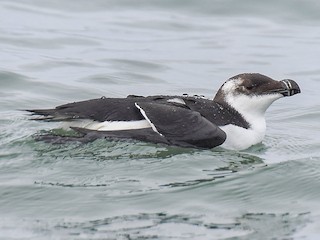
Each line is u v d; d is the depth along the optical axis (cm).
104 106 1296
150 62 2022
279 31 2309
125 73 1928
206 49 2147
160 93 1803
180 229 1048
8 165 1227
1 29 2189
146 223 1061
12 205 1108
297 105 1772
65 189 1152
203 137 1280
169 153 1280
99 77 1872
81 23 2294
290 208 1131
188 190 1167
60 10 2392
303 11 2420
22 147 1285
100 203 1114
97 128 1288
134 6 2441
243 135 1353
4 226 1044
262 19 2388
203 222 1073
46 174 1200
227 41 2214
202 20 2369
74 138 1285
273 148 1400
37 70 1881
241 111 1373
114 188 1161
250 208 1125
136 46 2141
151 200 1129
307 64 2072
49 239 1007
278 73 2003
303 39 2255
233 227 1062
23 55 1995
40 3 2431
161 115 1281
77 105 1302
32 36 2153
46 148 1274
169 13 2405
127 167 1230
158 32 2258
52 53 2039
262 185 1198
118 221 1063
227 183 1195
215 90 1852
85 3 2445
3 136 1369
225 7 2431
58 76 1855
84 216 1077
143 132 1273
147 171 1222
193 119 1288
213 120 1336
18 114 1538
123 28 2275
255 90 1366
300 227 1070
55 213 1084
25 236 1015
